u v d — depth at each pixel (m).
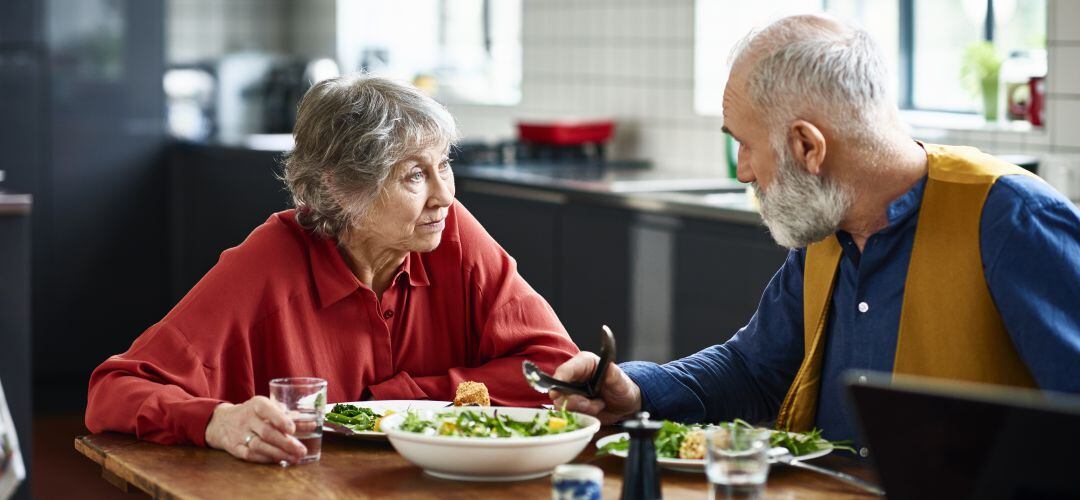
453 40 6.88
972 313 1.66
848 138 1.66
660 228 3.81
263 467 1.61
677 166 4.80
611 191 4.00
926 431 1.17
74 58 5.56
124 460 1.66
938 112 4.09
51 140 5.56
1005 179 1.66
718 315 3.61
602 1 5.15
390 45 7.20
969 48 3.73
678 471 1.58
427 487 1.51
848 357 1.82
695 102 4.68
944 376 1.68
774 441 1.66
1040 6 3.74
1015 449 1.12
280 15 7.96
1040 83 3.45
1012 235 1.62
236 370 1.93
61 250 5.64
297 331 1.98
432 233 1.97
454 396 2.03
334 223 1.96
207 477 1.57
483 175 4.65
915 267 1.70
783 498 1.47
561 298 4.29
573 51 5.37
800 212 1.68
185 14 7.71
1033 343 1.58
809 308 1.88
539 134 5.02
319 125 1.92
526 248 4.44
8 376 3.59
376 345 2.04
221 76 6.70
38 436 4.92
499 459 1.50
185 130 6.57
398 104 1.91
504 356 2.11
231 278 1.96
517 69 6.29
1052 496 1.10
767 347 1.98
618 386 1.83
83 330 5.71
